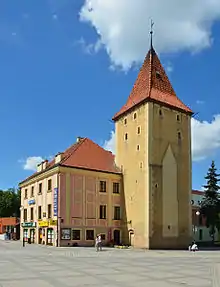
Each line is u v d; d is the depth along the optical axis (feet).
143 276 64.34
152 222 160.97
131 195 173.58
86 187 169.68
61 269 74.13
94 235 167.22
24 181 204.85
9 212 345.92
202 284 55.72
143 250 147.95
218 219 213.66
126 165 180.24
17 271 70.18
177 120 181.68
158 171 167.94
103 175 176.55
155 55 196.85
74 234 161.68
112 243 169.68
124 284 55.01
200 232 237.86
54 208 162.30
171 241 165.17
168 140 175.32
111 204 176.24
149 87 180.96
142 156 169.68
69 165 167.02
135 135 176.96
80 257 104.68
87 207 167.84
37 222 181.06
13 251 126.52
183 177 177.58
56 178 164.55
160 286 53.47
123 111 187.01
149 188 163.22
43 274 65.98
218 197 216.33
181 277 63.57
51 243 162.91
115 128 193.67
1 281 57.16
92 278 61.21
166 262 92.73
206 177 219.00
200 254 127.75
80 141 191.93
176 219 169.78
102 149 192.85
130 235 170.19
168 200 168.86
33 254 113.80
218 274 68.18
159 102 175.22
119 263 87.97
